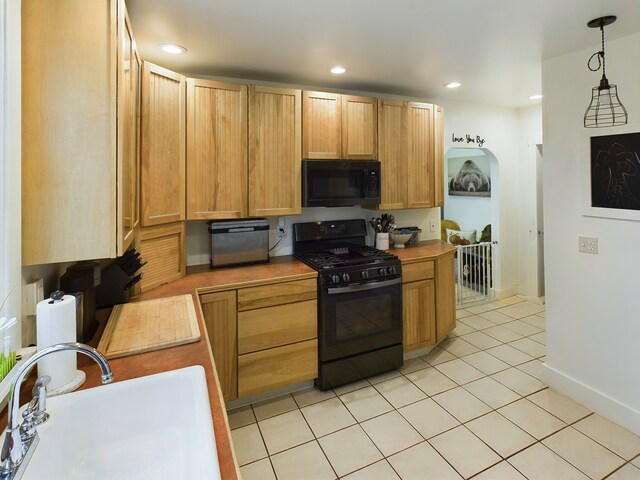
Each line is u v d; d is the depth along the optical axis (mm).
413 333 2939
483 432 2100
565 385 2439
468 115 3922
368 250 3088
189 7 1761
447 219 6246
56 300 1050
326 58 2467
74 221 1212
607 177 2123
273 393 2520
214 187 2471
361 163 2930
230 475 715
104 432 997
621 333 2119
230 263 2668
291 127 2699
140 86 1926
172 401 1076
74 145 1200
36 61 1158
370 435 2102
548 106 2463
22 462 758
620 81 2070
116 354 1266
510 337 3422
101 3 1209
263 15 1849
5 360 970
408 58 2471
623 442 1992
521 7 1781
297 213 2756
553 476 1768
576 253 2332
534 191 4301
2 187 1016
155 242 2150
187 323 1577
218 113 2453
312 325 2518
